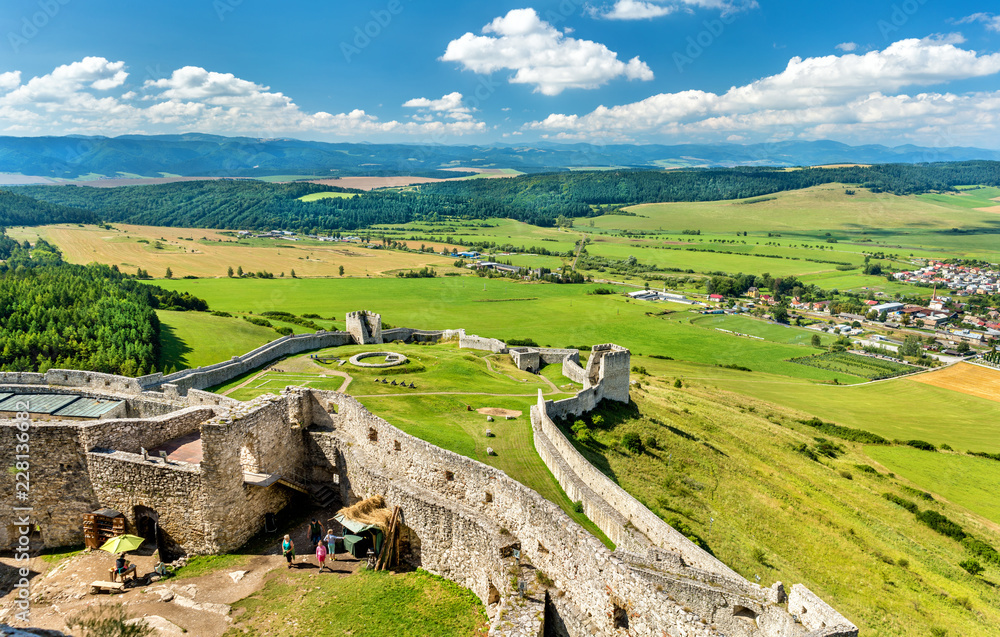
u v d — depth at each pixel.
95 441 28.33
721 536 42.22
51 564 27.17
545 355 93.06
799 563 41.22
